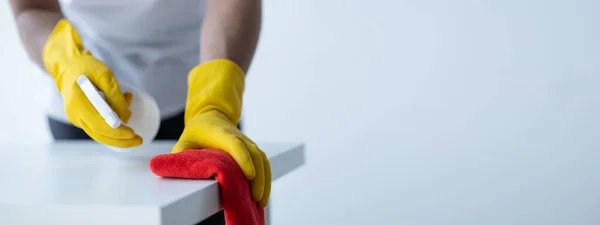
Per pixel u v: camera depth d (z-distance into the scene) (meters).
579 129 2.23
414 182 2.37
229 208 0.71
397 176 2.38
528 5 2.20
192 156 0.74
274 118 2.41
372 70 2.33
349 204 2.43
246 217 0.72
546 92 2.23
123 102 0.89
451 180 2.34
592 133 2.22
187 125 0.89
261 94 2.41
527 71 2.23
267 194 0.79
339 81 2.35
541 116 2.25
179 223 0.63
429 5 2.25
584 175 2.25
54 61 1.00
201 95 0.95
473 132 2.30
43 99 1.45
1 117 2.52
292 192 2.46
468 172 2.33
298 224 2.48
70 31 1.01
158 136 1.40
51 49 1.02
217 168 0.71
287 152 0.95
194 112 0.95
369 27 2.30
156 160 0.74
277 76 2.39
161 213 0.59
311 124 2.39
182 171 0.73
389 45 2.30
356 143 2.38
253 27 1.08
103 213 0.60
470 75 2.27
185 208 0.64
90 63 0.93
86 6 1.35
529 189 2.29
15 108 2.51
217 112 0.93
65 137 1.44
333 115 2.38
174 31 1.38
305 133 2.40
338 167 2.41
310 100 2.38
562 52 2.20
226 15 1.06
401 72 2.31
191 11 1.37
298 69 2.37
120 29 1.36
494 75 2.25
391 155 2.37
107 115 0.86
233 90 0.97
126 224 0.60
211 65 0.99
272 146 1.00
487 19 2.23
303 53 2.36
